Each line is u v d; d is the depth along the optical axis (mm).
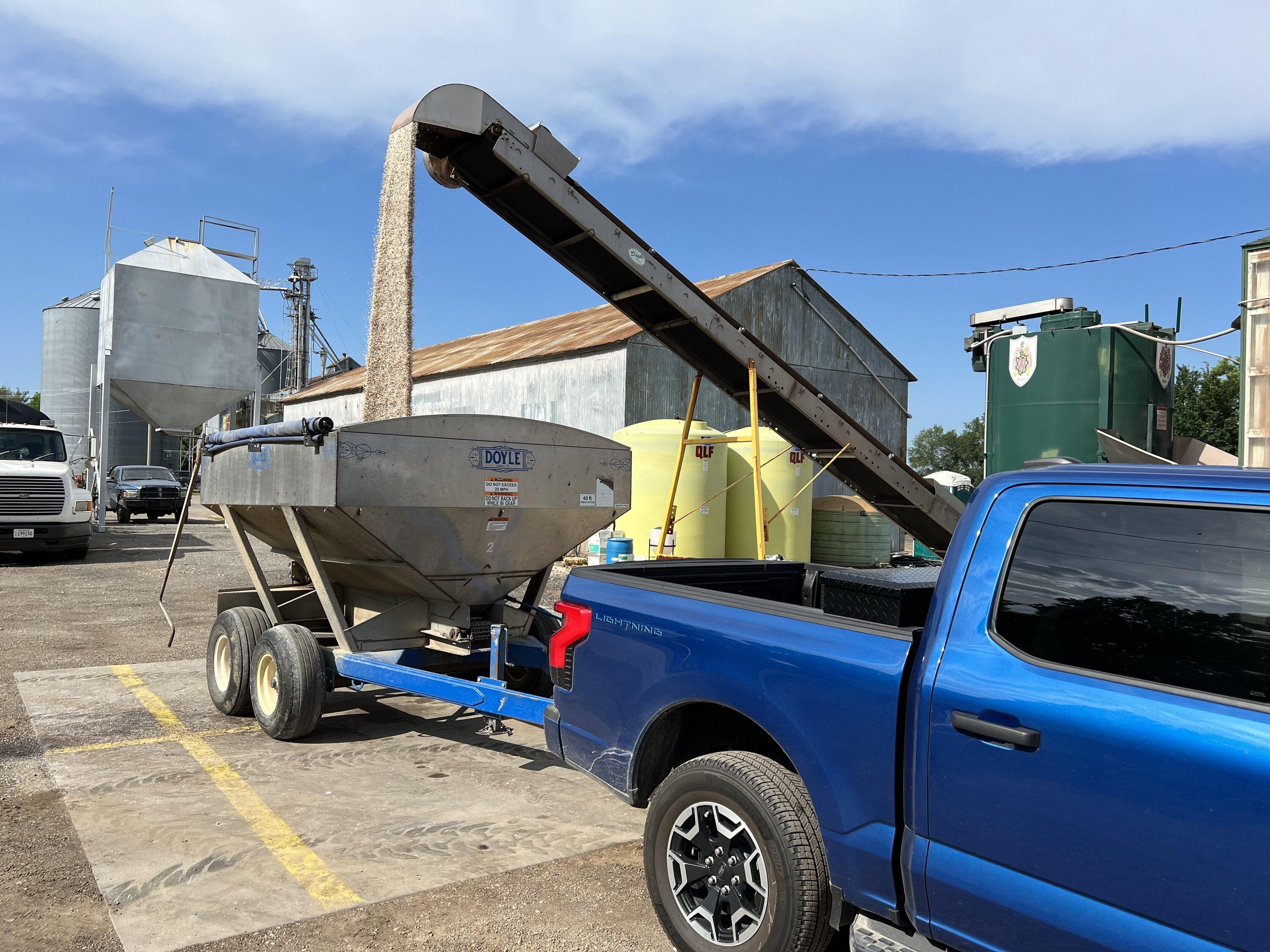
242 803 4867
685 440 10148
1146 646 2324
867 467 9820
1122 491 2504
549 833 4539
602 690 3715
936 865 2561
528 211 8422
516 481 6195
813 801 2887
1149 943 2125
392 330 7359
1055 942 2293
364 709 6988
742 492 16688
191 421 25141
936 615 2742
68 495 16750
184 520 7578
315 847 4297
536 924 3586
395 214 7535
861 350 24469
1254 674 2146
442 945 3408
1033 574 2590
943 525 10570
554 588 12789
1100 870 2225
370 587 7000
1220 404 46312
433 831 4539
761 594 4742
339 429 5430
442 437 5844
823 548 17875
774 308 22625
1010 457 10906
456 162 8164
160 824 4539
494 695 5250
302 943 3396
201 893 3793
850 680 2820
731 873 3088
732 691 3152
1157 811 2141
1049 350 10508
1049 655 2473
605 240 8164
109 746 5895
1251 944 1972
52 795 4941
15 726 6344
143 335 23844
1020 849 2379
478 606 6633
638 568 4207
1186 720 2160
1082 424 10258
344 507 5453
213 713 6777
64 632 9938
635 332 20062
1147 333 10312
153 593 13172
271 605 7020
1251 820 1998
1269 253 8102
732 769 3090
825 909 2869
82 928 3473
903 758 2693
